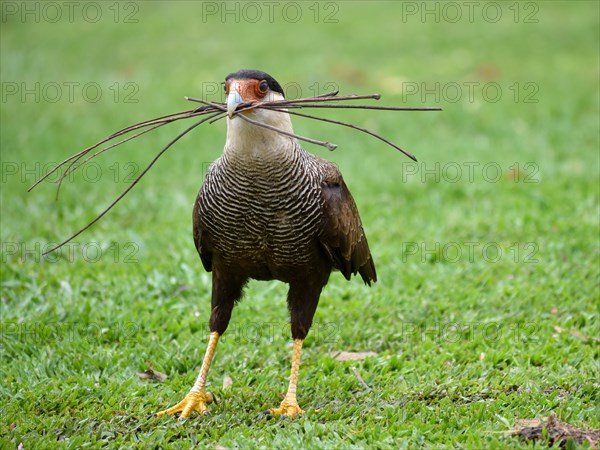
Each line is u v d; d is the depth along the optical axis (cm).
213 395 866
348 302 1112
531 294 1108
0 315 1054
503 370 923
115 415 811
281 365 970
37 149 1736
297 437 750
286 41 2662
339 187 859
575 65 2344
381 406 830
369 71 2312
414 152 1717
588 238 1277
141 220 1391
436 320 1065
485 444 728
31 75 2316
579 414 787
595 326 1022
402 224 1374
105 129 1880
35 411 826
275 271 838
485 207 1435
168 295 1136
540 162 1627
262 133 773
